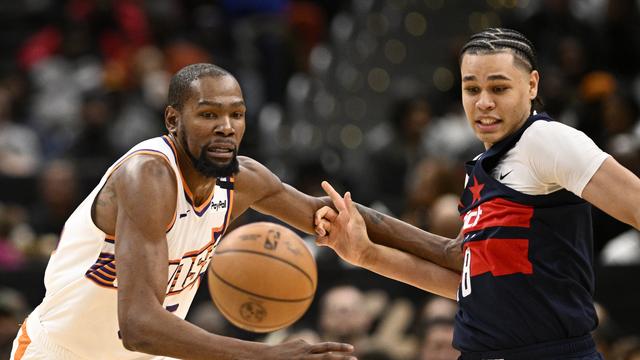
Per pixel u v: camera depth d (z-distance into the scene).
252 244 9.77
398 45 26.72
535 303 8.30
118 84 25.50
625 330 16.09
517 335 8.35
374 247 9.98
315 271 10.02
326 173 20.50
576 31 24.78
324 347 7.83
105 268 8.98
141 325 7.89
